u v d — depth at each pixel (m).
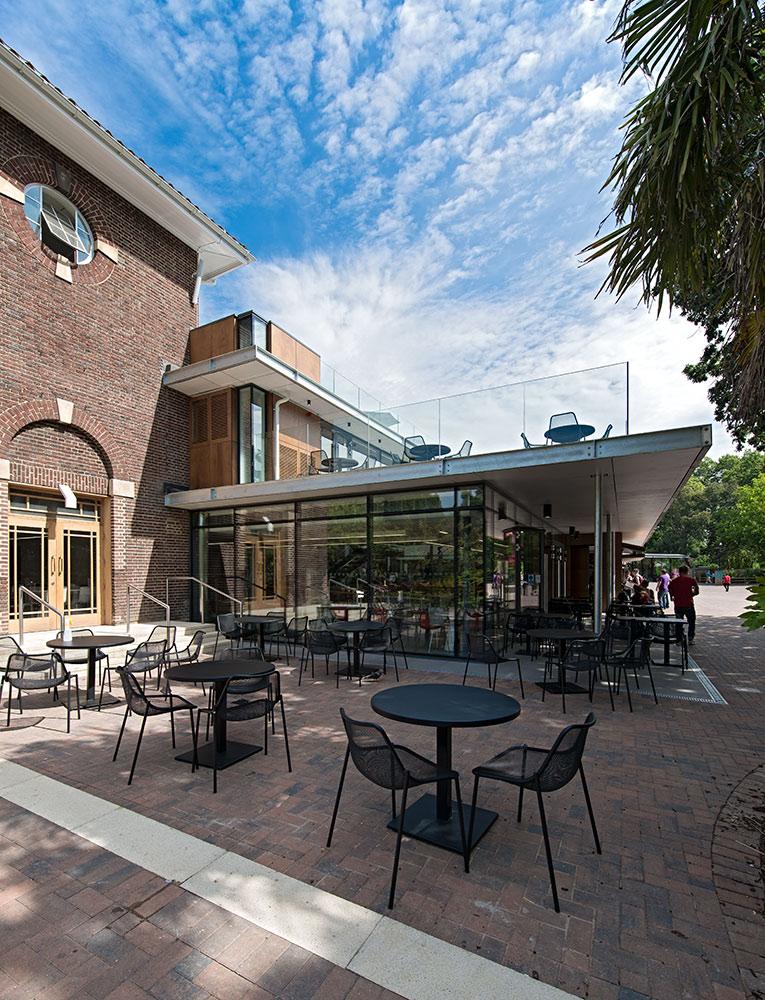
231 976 2.20
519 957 2.31
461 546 10.13
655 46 3.42
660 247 3.90
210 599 13.73
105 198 12.45
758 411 4.17
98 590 12.00
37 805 3.86
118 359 12.52
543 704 6.71
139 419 12.98
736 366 4.48
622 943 2.40
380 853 3.17
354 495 11.54
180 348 14.41
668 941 2.42
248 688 5.36
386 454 11.22
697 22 3.16
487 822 3.49
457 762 4.69
